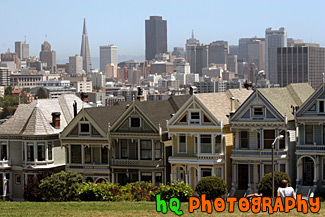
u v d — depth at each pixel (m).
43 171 100.06
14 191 102.12
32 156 100.94
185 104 90.25
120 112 101.25
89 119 96.19
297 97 94.06
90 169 96.06
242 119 87.81
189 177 90.38
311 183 87.19
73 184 89.00
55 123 102.44
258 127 87.12
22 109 104.75
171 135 90.81
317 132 85.81
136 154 94.31
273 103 87.81
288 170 87.25
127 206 68.94
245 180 88.69
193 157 90.00
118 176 95.69
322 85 85.00
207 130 89.12
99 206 69.25
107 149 95.88
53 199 88.81
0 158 102.94
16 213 64.94
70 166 97.44
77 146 97.25
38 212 65.38
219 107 92.94
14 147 102.38
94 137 95.50
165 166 92.69
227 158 90.06
